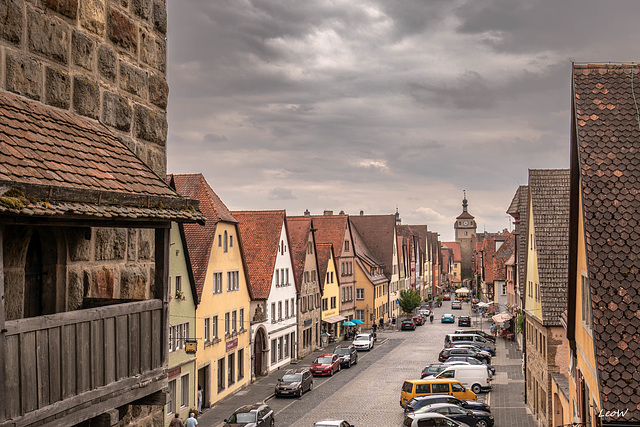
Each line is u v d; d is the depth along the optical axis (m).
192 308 35.12
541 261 32.38
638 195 12.13
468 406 32.28
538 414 32.81
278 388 39.72
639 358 10.52
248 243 51.25
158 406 8.94
